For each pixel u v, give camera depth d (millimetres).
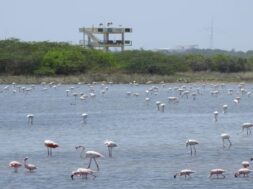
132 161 59656
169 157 61531
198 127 85250
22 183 51531
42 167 57406
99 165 57906
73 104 125188
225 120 93812
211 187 49625
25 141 73562
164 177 52938
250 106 117062
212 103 124125
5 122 94188
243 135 76375
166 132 80312
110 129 84125
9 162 60000
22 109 116250
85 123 91250
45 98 141000
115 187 49938
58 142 72250
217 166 57031
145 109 113000
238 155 62312
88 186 50312
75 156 62531
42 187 50281
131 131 81750
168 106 118312
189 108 114000
